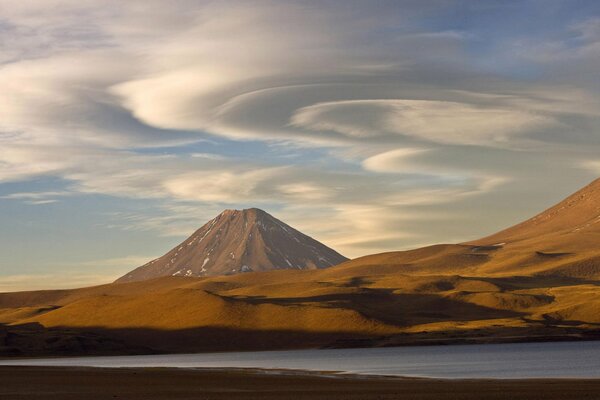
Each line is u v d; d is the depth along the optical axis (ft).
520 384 260.21
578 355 502.38
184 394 242.17
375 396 226.38
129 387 271.49
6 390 264.11
